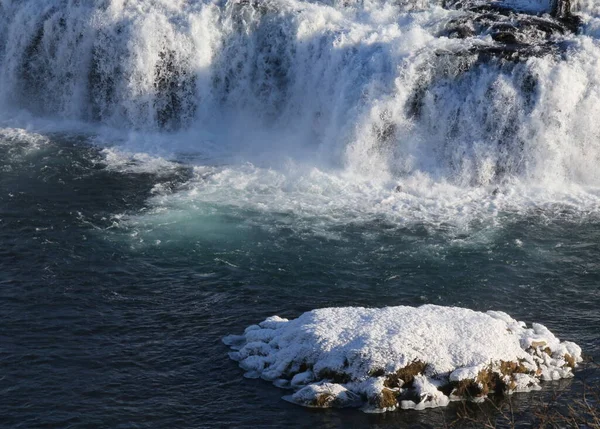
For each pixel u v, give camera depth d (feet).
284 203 125.90
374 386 83.82
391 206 125.59
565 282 109.40
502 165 133.18
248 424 83.56
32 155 140.36
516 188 131.34
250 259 112.68
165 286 106.63
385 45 140.46
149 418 84.43
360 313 90.58
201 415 84.84
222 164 138.21
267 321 95.66
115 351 94.17
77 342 95.55
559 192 130.62
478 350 86.28
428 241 117.08
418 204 126.21
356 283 108.06
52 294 104.22
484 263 112.78
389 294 105.91
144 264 111.14
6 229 118.11
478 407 84.33
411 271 110.73
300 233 118.52
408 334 86.74
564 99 132.16
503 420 83.20
